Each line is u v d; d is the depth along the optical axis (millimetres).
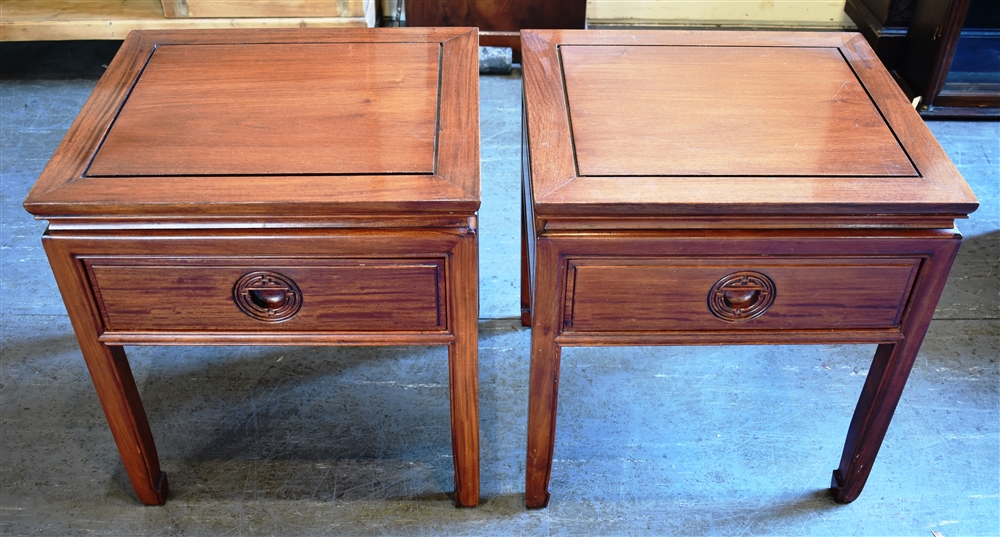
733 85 1474
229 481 1630
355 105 1406
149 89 1447
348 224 1219
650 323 1326
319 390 1821
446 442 1713
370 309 1308
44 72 2896
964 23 2834
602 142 1321
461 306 1298
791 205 1193
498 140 2600
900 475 1657
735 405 1801
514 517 1575
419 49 1569
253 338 1347
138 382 1833
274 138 1324
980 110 2717
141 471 1522
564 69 1513
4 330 1949
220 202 1185
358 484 1627
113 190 1208
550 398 1408
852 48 1587
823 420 1771
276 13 2705
